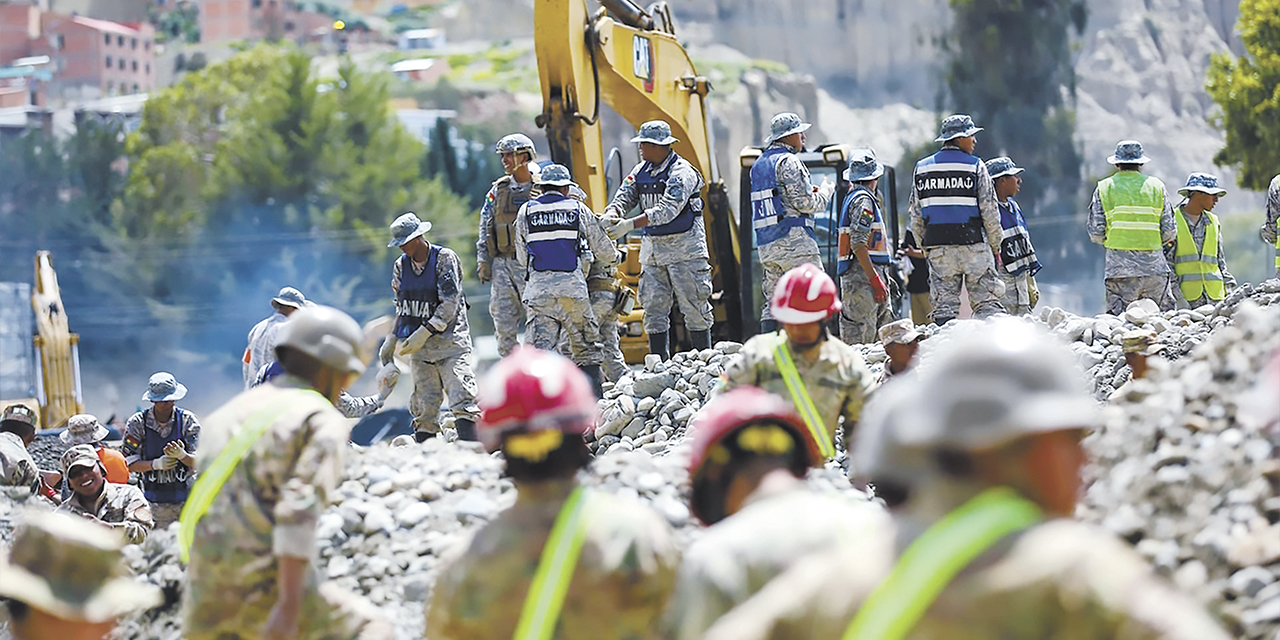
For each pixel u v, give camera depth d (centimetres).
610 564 1200
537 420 1214
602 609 1195
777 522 1131
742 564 1109
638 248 4725
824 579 802
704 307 4069
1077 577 749
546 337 3750
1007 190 4250
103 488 3123
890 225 5000
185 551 1527
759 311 4800
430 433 3709
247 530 1496
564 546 1199
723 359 3631
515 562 1202
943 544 778
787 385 1992
